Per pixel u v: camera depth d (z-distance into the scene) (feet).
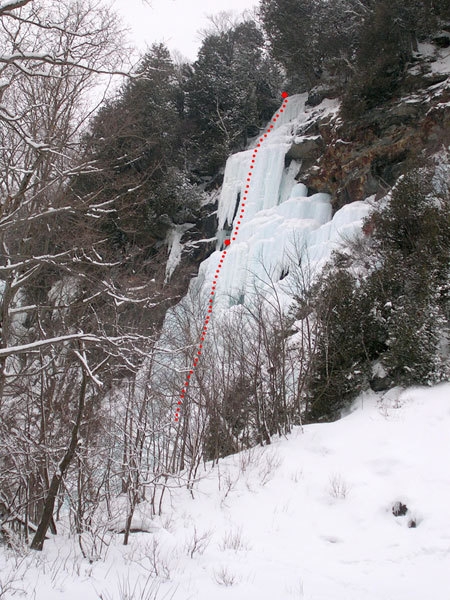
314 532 27.30
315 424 41.11
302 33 98.99
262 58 121.90
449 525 25.54
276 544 26.13
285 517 29.04
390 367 42.63
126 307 38.47
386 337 45.75
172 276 86.84
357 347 44.98
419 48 79.97
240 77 110.83
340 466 33.04
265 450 37.96
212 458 41.93
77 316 32.99
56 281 39.75
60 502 28.50
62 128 33.14
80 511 25.40
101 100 36.81
